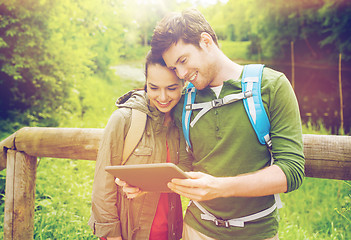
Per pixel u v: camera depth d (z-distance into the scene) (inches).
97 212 58.7
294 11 453.4
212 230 53.9
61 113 298.0
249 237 51.8
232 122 50.4
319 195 136.9
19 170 86.7
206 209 55.1
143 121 59.8
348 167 59.4
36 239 102.1
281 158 46.6
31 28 263.0
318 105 357.7
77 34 324.8
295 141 46.9
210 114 52.6
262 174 45.4
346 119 298.2
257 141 49.8
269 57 526.3
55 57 286.0
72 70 305.0
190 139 56.1
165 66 54.0
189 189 44.1
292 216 124.5
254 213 51.9
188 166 60.8
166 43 51.2
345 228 107.5
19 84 289.7
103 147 58.3
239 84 50.5
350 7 354.6
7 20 250.2
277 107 48.2
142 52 798.5
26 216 88.8
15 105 286.7
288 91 48.6
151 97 57.9
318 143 61.4
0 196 135.5
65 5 296.8
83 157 81.1
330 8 366.6
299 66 459.5
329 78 397.1
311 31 425.7
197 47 51.1
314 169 62.0
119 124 58.8
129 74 602.5
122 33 478.3
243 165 50.8
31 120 263.9
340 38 373.4
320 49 425.4
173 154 62.3
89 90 394.9
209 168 53.2
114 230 58.6
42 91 292.2
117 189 61.0
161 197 63.2
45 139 83.3
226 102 50.5
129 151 59.7
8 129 237.6
